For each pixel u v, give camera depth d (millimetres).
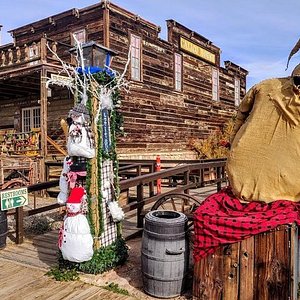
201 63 19156
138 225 6043
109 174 4301
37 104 15031
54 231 6180
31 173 10500
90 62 4137
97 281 3936
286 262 2971
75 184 4047
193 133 18266
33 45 11492
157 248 3527
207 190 10531
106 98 4199
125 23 13500
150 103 14938
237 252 3146
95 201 4059
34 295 3617
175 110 16688
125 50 13453
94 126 4051
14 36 15750
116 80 4379
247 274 3105
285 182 3385
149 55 14875
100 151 4094
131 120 13844
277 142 3455
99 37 12781
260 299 3051
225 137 19281
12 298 3553
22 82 12375
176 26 16812
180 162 12188
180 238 3562
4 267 4406
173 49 16516
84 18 13188
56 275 4051
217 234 3195
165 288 3531
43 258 4738
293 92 3350
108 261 4145
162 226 3518
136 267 4340
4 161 10305
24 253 4965
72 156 4102
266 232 3045
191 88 18125
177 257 3539
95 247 4070
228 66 22484
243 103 3947
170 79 16281
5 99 16297
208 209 3391
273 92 3582
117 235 4402
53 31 14234
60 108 14094
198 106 18781
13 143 12602
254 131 3594
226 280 3186
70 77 4117
